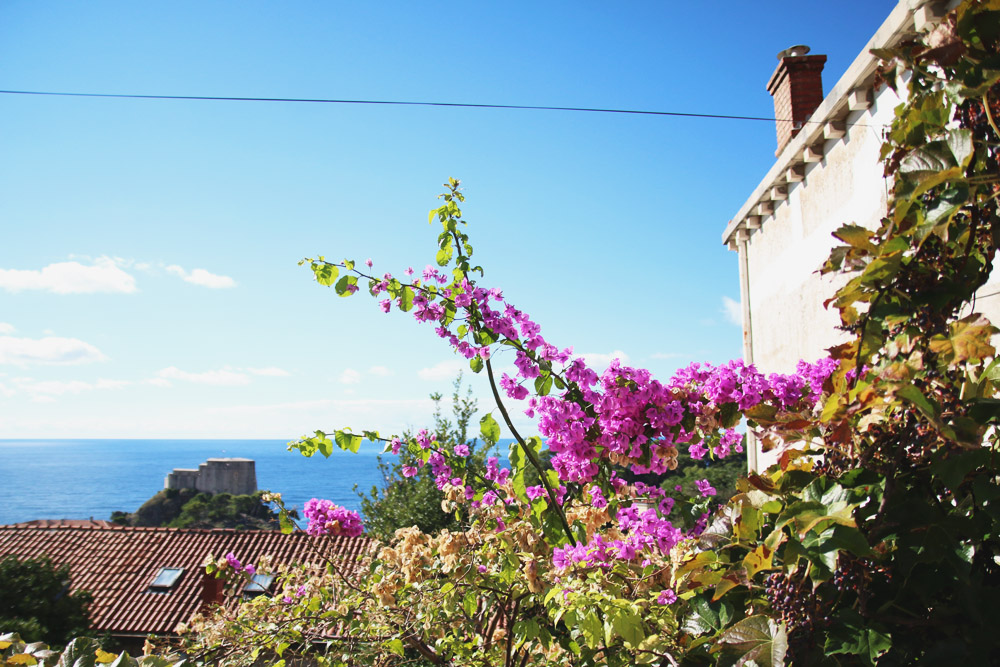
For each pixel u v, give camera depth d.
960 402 1.82
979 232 1.89
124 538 18.55
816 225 7.05
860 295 2.04
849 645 1.66
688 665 2.06
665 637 2.62
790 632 1.74
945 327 1.85
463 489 4.32
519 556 3.58
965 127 2.02
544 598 3.14
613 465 3.98
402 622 4.41
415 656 4.91
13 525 20.22
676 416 3.77
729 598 2.05
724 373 3.84
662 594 2.84
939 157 1.95
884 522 1.76
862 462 1.85
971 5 2.04
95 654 1.73
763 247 8.54
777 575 1.80
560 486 4.03
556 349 3.87
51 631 14.31
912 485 1.84
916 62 2.17
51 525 20.19
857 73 5.70
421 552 4.05
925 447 1.78
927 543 1.71
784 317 7.88
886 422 1.83
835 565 1.62
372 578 4.48
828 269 2.11
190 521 54.28
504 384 3.89
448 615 3.91
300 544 17.47
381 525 13.04
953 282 1.88
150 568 17.22
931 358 1.82
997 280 4.04
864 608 1.70
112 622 15.29
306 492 189.12
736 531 1.96
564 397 3.88
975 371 2.01
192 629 5.57
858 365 1.96
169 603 15.88
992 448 1.80
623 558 3.32
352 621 4.62
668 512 3.88
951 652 1.67
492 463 4.33
